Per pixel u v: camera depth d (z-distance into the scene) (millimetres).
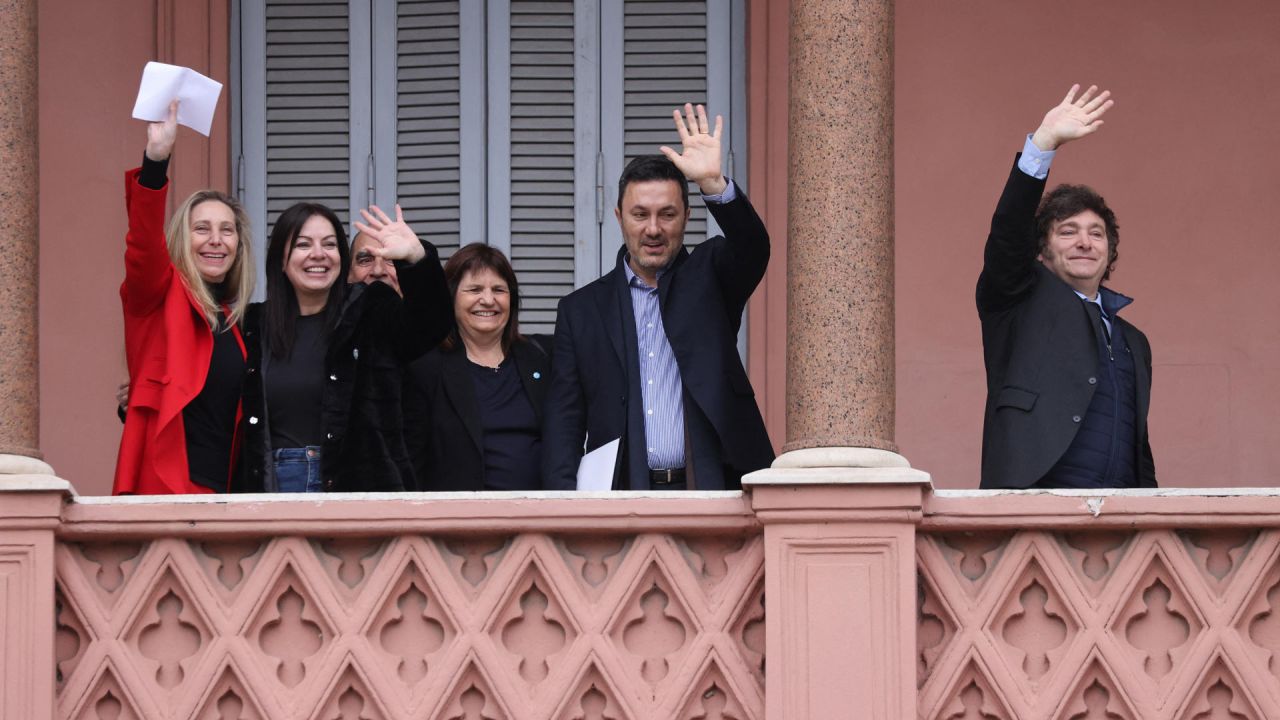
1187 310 24453
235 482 18547
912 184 24609
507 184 24969
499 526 17391
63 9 24750
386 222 18359
